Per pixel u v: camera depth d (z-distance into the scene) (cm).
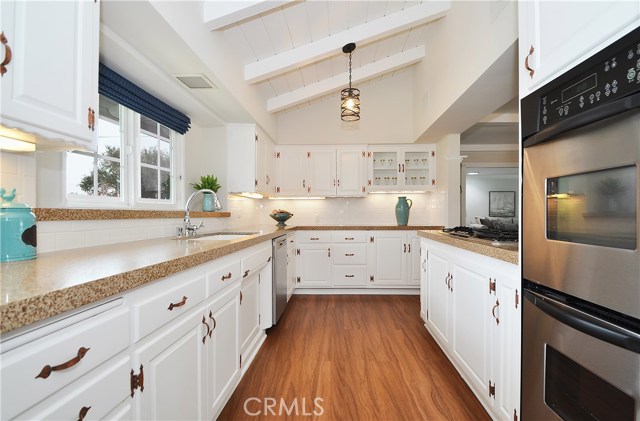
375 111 413
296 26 243
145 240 184
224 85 222
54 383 60
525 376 112
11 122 82
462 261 172
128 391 82
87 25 107
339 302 344
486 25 195
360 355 209
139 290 87
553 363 99
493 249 132
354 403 158
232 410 152
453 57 253
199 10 183
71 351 64
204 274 128
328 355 210
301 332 252
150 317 91
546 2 101
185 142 274
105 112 188
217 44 209
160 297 96
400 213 400
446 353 206
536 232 105
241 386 173
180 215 225
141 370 87
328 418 146
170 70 198
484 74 202
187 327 114
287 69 277
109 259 102
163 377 98
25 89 84
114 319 77
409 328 260
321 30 260
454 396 163
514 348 122
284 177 411
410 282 376
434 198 412
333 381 178
